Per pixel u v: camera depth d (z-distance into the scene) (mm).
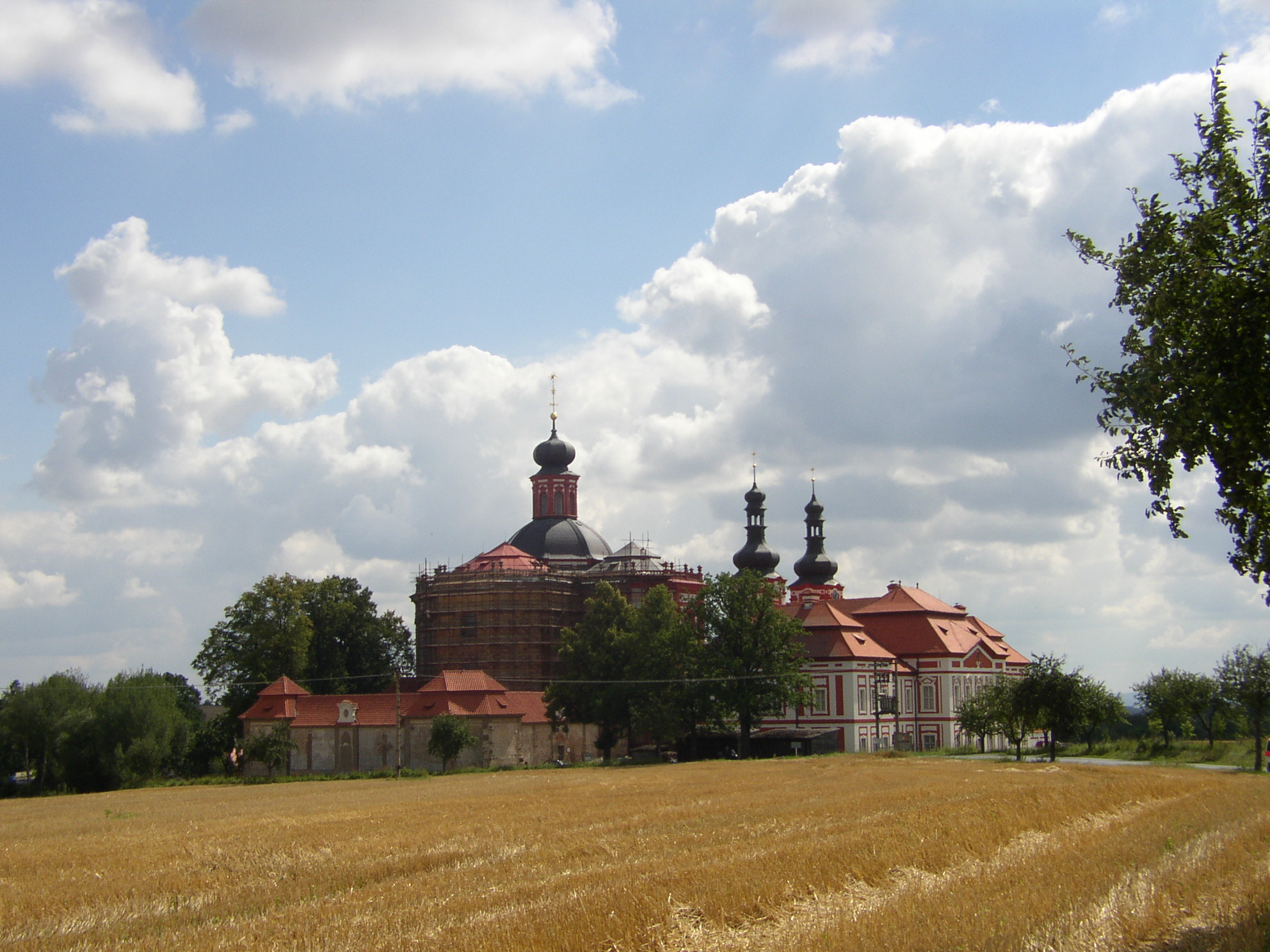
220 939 24391
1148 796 55250
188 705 163250
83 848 42938
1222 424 24250
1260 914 23031
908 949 20344
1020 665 185000
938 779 74438
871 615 153875
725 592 124625
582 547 162875
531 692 131375
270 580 137750
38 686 118562
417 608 153750
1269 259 24047
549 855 36094
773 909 24672
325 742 122938
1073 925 21984
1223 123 25141
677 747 133250
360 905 27594
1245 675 96125
